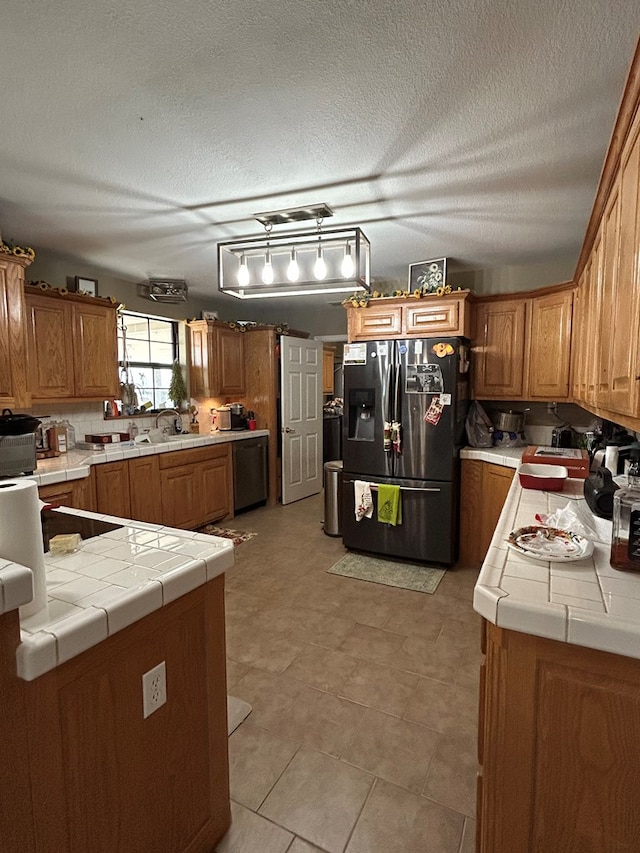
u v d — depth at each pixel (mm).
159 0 1192
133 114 1708
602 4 1197
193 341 4848
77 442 3820
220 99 1622
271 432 5207
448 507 3377
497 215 2652
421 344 3346
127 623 1044
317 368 5738
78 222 2797
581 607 1031
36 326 3178
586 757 1027
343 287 2719
